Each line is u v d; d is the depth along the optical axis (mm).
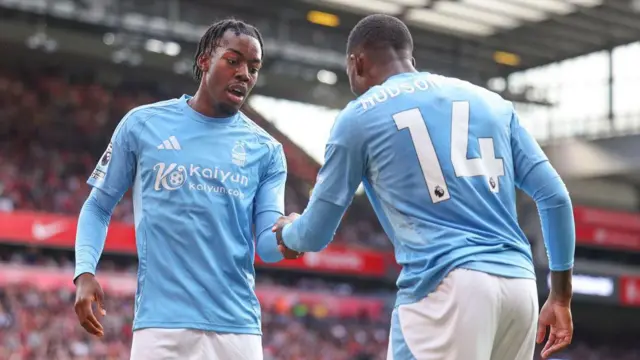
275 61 48688
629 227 53312
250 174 7246
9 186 42469
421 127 5777
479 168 5781
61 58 48906
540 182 5977
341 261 45906
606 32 51406
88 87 52750
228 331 6801
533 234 46750
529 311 5695
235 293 6941
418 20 49406
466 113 5898
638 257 57875
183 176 6945
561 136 56500
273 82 49812
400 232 5812
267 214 7219
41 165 46562
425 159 5719
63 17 41875
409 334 5684
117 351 34969
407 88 5957
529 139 6117
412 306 5707
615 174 53688
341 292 48719
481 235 5648
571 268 6055
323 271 45656
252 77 7219
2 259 41781
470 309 5453
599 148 53344
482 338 5461
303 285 49062
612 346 57625
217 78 7086
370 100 5934
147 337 6684
